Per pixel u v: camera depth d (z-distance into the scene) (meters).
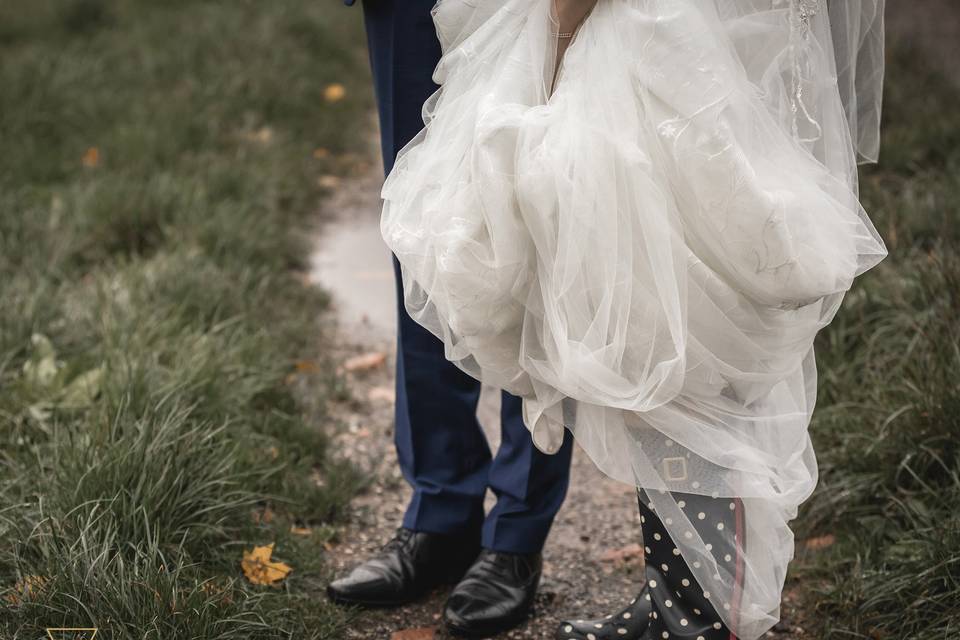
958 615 2.16
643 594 2.14
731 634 1.85
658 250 1.63
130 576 2.18
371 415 3.43
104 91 5.86
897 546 2.43
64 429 2.80
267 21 7.06
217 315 3.61
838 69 1.95
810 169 1.73
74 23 7.15
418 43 2.23
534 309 1.78
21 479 2.61
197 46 6.55
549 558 2.70
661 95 1.63
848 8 1.92
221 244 4.20
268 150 5.37
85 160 5.11
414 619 2.44
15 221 4.23
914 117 5.03
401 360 2.45
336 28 7.48
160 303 3.65
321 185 5.50
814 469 1.93
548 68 1.78
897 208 3.94
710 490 1.79
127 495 2.43
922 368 2.85
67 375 3.11
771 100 1.76
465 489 2.51
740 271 1.66
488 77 1.80
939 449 2.63
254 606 2.26
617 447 1.82
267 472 2.77
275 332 3.74
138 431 2.69
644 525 1.90
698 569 1.82
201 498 2.51
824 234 1.68
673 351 1.68
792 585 2.51
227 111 5.79
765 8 1.77
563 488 2.41
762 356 1.75
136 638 2.09
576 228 1.65
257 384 3.30
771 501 1.80
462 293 1.72
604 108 1.66
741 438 1.78
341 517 2.84
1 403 3.02
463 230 1.70
